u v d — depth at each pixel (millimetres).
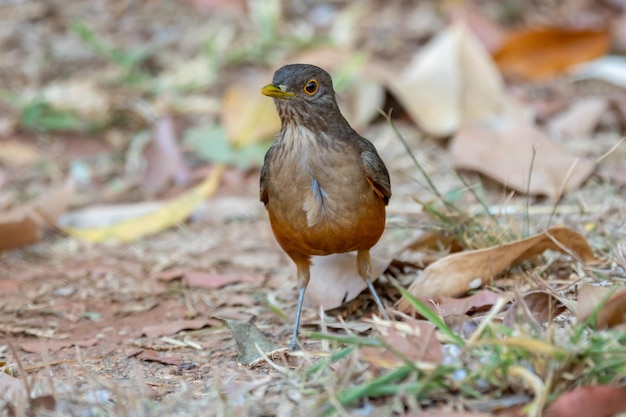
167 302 10477
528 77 16438
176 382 8062
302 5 19203
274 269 11352
